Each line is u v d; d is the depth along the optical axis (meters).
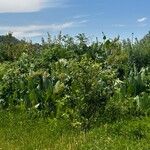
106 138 11.01
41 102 15.25
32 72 16.61
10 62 21.56
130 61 17.17
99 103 13.05
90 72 13.04
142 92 14.63
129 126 11.74
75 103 13.35
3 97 16.73
